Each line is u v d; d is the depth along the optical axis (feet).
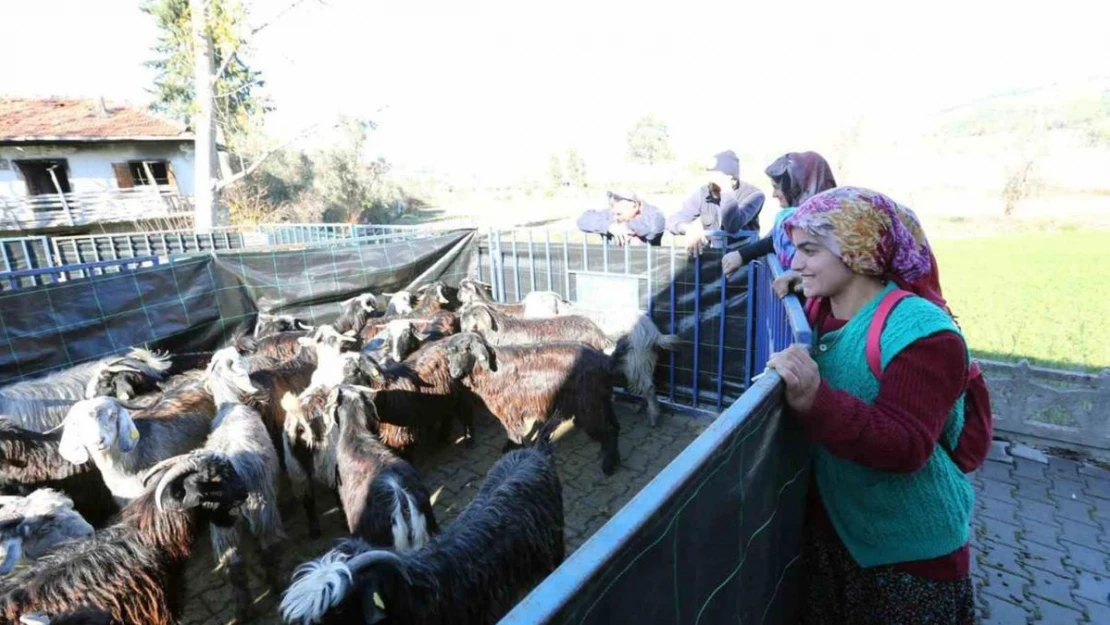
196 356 21.50
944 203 107.24
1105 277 52.85
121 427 12.96
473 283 26.35
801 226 5.52
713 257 21.03
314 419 15.33
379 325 24.02
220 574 14.34
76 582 9.41
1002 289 49.11
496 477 11.50
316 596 7.36
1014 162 111.14
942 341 4.77
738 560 4.56
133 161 92.32
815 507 6.33
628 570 3.02
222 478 10.90
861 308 5.41
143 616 10.10
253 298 24.20
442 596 8.48
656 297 23.12
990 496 15.12
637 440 20.63
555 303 24.40
